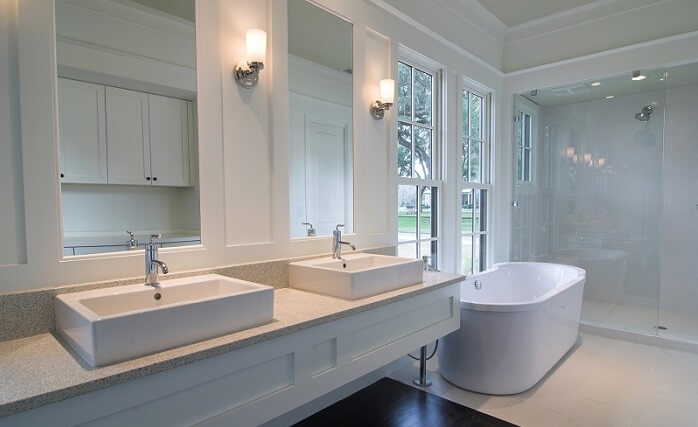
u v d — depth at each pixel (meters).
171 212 1.57
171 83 1.56
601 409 2.19
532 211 4.18
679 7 3.05
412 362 2.83
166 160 1.57
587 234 3.97
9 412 0.77
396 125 2.66
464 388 2.44
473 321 2.36
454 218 3.30
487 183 3.83
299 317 1.36
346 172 2.32
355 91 2.34
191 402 1.06
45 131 1.25
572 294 2.94
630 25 3.28
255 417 1.20
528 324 2.34
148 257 1.38
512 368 2.34
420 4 2.88
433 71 3.13
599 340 3.25
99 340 0.94
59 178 1.29
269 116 1.89
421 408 2.24
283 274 1.87
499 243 3.98
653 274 3.59
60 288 1.25
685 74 3.43
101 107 1.41
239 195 1.77
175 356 1.00
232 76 1.74
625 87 3.59
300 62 2.05
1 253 1.19
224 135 1.71
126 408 0.94
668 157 3.86
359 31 2.36
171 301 1.39
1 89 1.18
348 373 1.51
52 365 0.95
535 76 3.78
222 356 1.11
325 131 2.19
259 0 1.83
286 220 1.97
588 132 3.95
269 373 1.24
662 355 2.94
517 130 4.04
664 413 2.14
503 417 2.13
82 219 1.36
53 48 1.27
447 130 3.19
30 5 1.22
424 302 1.90
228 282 1.48
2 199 1.19
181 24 1.59
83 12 1.36
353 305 1.53
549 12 3.52
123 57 1.46
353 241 2.35
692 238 3.74
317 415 2.18
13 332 1.16
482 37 3.65
